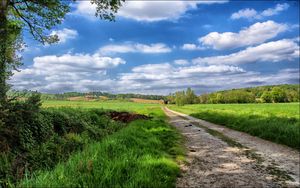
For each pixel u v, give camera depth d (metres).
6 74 13.27
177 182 7.13
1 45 13.02
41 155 9.50
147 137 13.33
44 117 12.59
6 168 7.72
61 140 11.73
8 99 10.34
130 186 5.71
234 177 7.65
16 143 9.73
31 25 16.80
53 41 17.62
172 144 12.80
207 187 6.78
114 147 9.08
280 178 7.60
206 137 16.19
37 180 5.66
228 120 25.33
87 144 11.93
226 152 11.34
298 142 12.54
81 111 19.28
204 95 149.75
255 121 20.47
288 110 42.97
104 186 5.64
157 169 7.33
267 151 11.59
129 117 27.19
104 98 190.00
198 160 9.77
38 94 11.43
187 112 54.44
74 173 6.20
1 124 9.11
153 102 191.88
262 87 171.62
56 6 15.86
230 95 136.75
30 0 15.18
